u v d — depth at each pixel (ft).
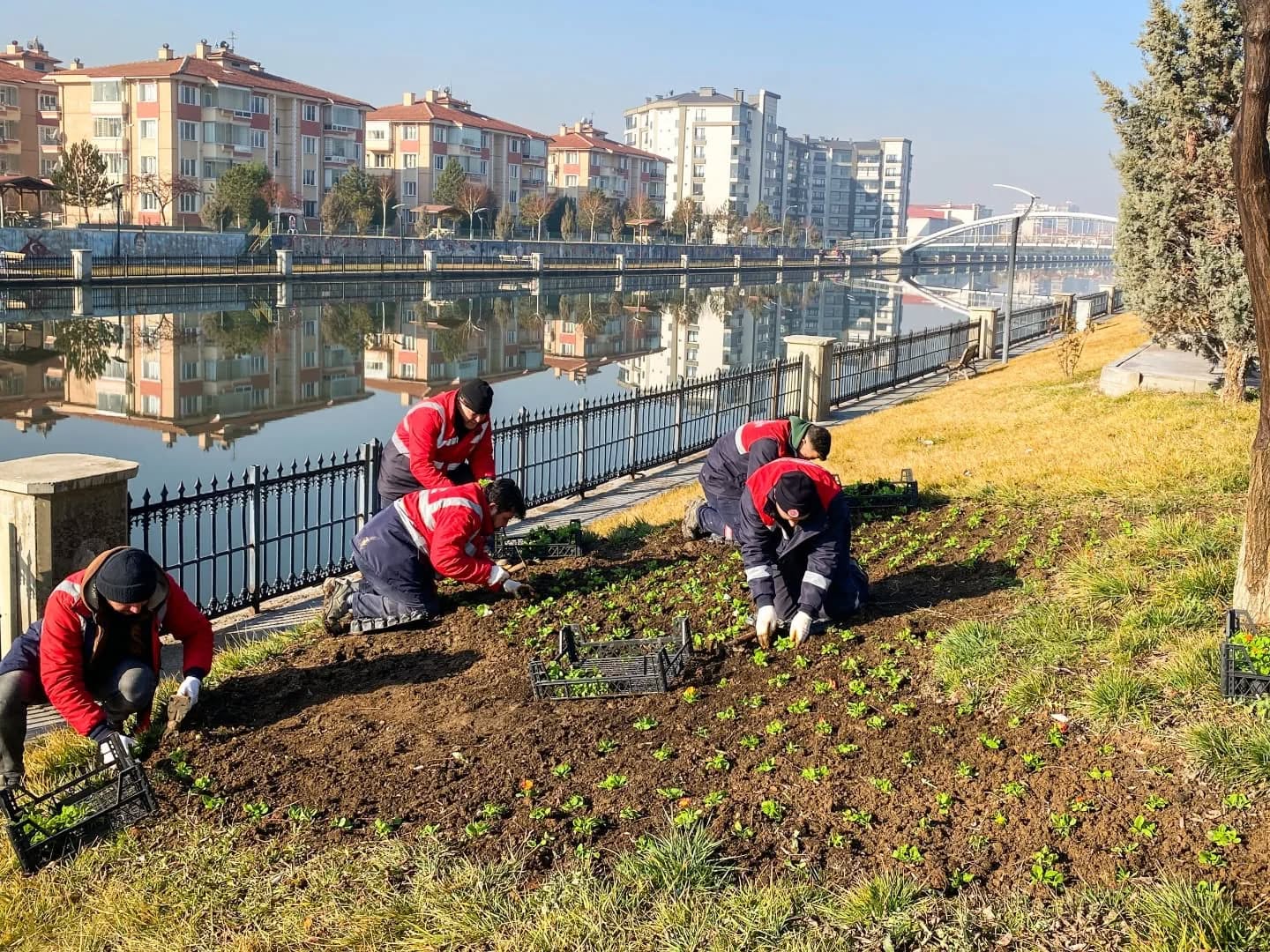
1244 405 41.32
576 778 17.25
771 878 14.53
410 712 20.13
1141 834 14.78
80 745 19.43
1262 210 18.65
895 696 19.21
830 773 16.89
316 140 313.53
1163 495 28.19
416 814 16.60
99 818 16.63
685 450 53.11
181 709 19.66
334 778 17.81
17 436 70.13
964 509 30.68
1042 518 28.27
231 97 282.15
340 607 24.54
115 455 64.08
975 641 20.35
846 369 72.64
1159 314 46.47
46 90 282.36
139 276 177.47
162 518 26.86
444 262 256.52
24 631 23.56
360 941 13.94
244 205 248.52
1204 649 18.70
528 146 403.34
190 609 20.61
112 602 18.13
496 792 17.02
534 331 148.77
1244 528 20.11
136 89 273.13
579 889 14.39
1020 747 17.24
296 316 150.51
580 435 45.16
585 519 40.52
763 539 21.57
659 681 19.95
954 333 94.38
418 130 350.84
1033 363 82.23
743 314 191.52
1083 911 13.44
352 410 83.66
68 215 276.21
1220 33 41.22
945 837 15.16
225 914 14.73
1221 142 41.52
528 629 23.61
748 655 21.38
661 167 497.87
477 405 26.45
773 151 580.71
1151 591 21.79
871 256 470.39
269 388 93.66
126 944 14.26
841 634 21.77
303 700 21.11
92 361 103.55
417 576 24.48
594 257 307.58
